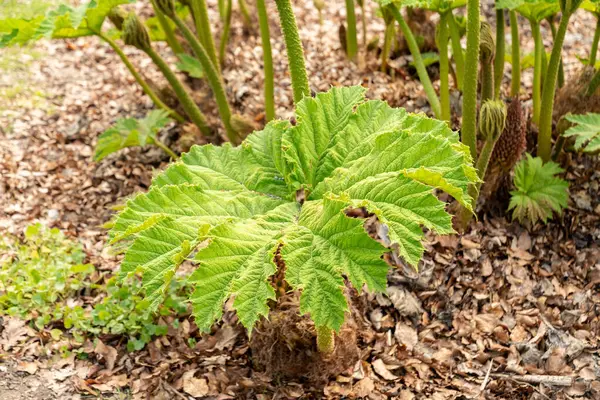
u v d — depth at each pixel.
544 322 3.06
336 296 2.49
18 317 3.13
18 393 2.95
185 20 3.85
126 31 3.30
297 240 2.56
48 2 4.27
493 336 3.04
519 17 4.05
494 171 3.22
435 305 3.12
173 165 2.73
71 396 2.96
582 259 3.19
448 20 3.27
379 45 3.90
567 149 3.36
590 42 3.97
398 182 2.54
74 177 3.60
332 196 2.56
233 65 3.84
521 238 3.24
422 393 2.93
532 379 2.94
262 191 2.75
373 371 2.98
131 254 2.55
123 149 3.68
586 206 3.29
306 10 4.14
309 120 2.75
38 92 3.91
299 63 2.88
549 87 3.21
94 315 3.10
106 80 3.97
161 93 3.72
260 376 2.98
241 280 2.51
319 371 2.94
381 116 2.74
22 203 3.51
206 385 2.97
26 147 3.70
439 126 2.67
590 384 2.92
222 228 2.55
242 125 3.43
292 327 2.90
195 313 2.48
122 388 2.98
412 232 2.48
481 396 2.91
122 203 3.50
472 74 3.01
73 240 3.39
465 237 3.24
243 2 3.93
